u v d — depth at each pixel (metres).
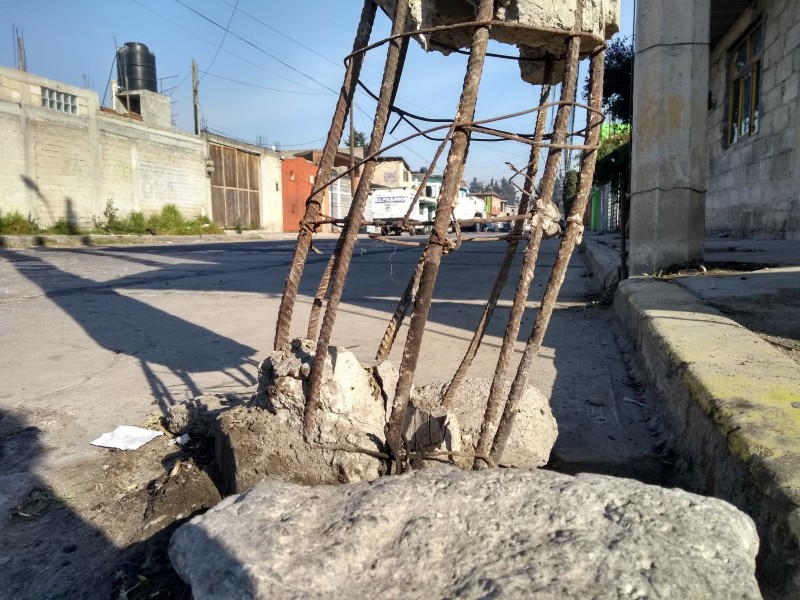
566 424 3.05
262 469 1.92
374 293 8.08
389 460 1.88
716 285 5.09
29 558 1.95
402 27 1.87
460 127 1.67
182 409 2.88
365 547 1.24
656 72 6.17
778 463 1.56
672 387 2.78
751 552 1.26
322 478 1.88
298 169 36.47
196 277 10.01
